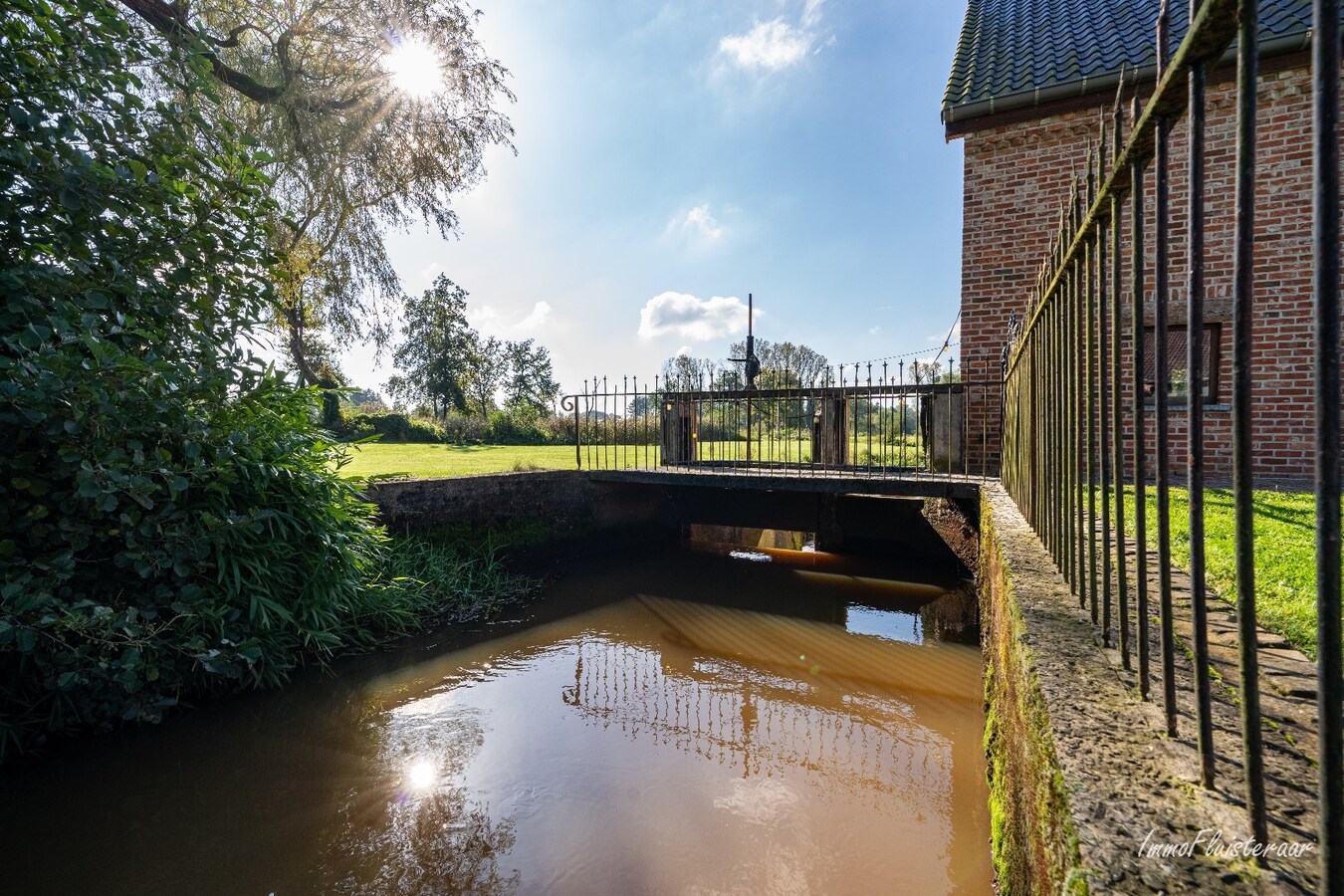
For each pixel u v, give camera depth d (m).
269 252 3.91
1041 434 2.49
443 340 39.44
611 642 4.79
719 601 5.90
